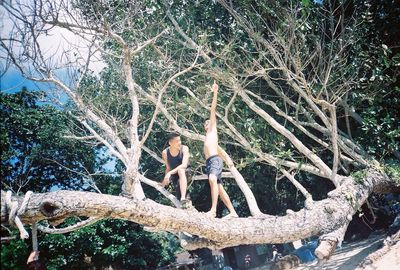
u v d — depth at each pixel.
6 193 4.29
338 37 12.99
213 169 6.32
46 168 16.94
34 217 4.38
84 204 4.66
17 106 16.66
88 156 17.77
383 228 16.80
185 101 11.45
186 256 31.19
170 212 5.50
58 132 15.36
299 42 10.59
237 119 12.41
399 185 11.05
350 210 8.57
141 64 11.07
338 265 10.89
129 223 18.41
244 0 10.67
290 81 10.64
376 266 8.55
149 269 20.78
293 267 13.56
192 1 11.92
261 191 18.25
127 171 5.08
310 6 11.39
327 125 10.70
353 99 12.47
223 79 10.21
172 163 6.80
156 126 15.05
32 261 4.58
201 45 9.66
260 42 10.94
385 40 13.82
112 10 6.89
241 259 23.17
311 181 18.30
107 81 9.97
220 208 20.95
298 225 7.20
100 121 7.75
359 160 11.45
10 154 13.93
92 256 17.22
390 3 13.25
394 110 13.02
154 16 10.68
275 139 12.52
